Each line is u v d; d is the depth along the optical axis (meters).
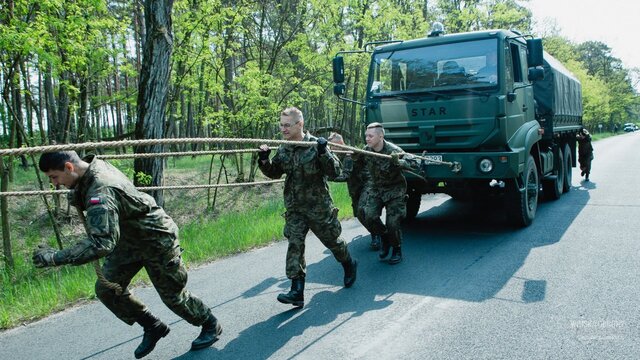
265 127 12.76
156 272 3.21
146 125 7.77
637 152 23.80
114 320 4.28
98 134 16.39
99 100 11.21
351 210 9.11
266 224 7.96
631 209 8.34
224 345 3.63
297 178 4.20
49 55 6.43
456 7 22.36
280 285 5.06
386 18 14.85
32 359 3.55
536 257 5.67
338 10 13.95
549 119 8.73
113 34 8.55
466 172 6.57
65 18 7.19
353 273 4.83
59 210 9.48
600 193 10.48
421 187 7.26
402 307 4.27
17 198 9.93
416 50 7.14
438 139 6.82
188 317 3.46
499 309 4.14
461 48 6.83
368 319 4.02
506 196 7.09
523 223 7.25
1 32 5.99
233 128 12.31
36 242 8.46
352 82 20.72
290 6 13.91
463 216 8.58
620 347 3.38
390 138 7.20
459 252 6.05
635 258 5.46
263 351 3.51
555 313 4.00
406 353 3.40
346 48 13.80
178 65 10.77
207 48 10.30
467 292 4.59
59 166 2.70
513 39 7.06
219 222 8.79
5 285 5.86
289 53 13.84
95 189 2.77
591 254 5.69
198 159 17.25
